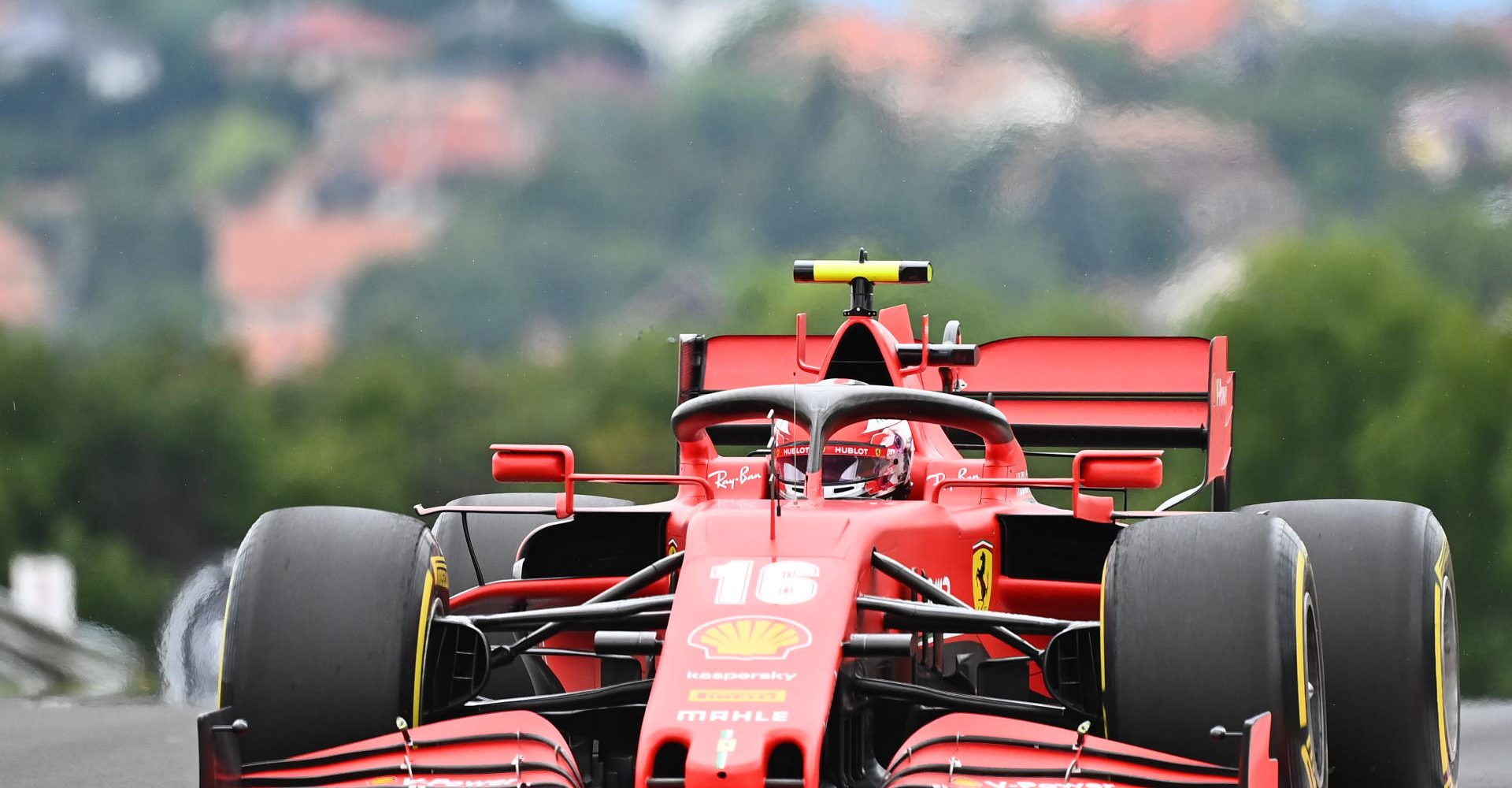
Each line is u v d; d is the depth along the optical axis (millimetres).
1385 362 117625
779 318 117438
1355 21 133000
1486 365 117125
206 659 62781
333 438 133000
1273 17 131125
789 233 178625
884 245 124625
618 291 194000
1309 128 128500
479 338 191000
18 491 124625
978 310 104000
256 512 129750
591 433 129500
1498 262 124625
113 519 129125
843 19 173625
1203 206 122812
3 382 128875
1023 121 126562
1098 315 113062
